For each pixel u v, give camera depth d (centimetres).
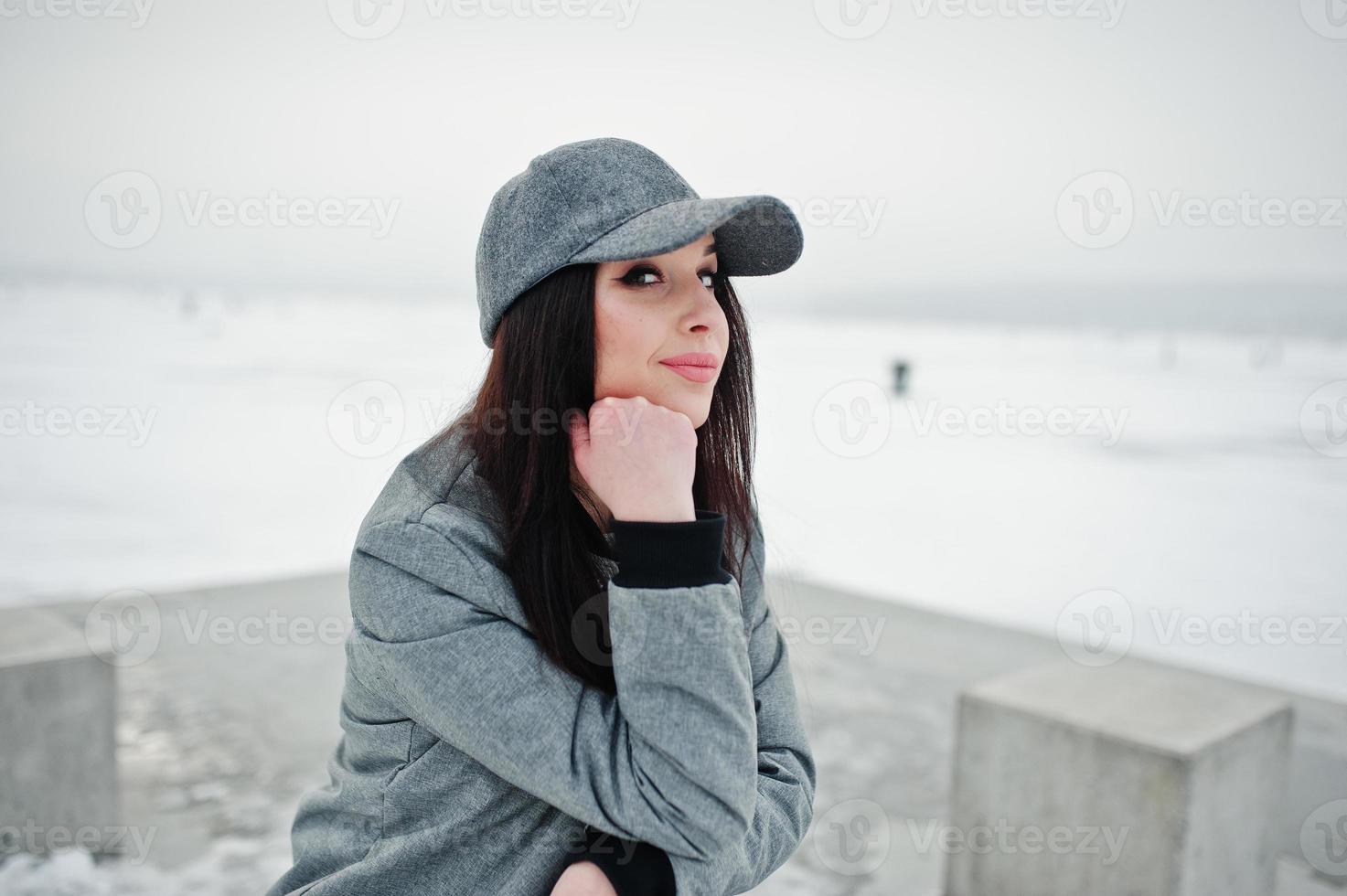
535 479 79
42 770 256
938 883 268
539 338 80
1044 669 281
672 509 76
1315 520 855
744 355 102
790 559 607
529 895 77
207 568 607
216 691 400
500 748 71
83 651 263
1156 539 774
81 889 247
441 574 76
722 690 73
